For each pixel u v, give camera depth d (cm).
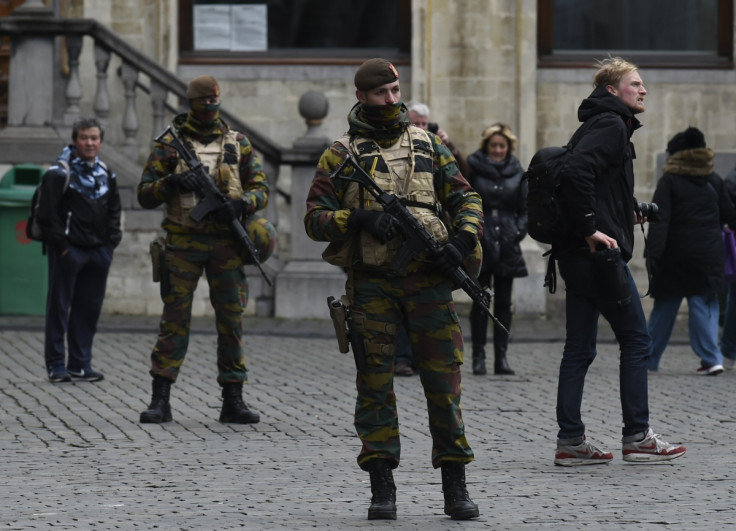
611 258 1355
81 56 2900
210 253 1631
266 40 3031
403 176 1117
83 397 1825
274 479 1305
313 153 2716
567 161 1359
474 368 2114
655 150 2998
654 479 1310
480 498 1212
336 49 3031
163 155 1627
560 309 2903
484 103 2947
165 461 1401
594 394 1919
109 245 1970
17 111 2680
